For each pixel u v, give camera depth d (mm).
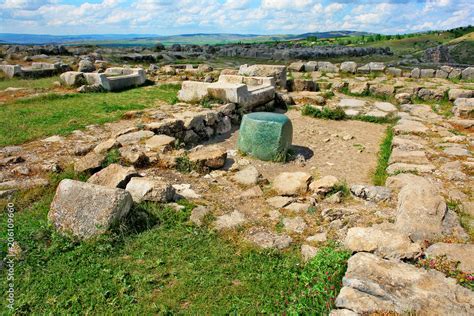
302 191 5605
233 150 7895
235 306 3338
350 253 3863
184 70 17797
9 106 10352
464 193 5422
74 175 5758
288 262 3918
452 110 10883
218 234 4418
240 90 10375
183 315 3252
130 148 6785
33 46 33031
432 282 3248
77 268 3758
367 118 10859
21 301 3326
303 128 9898
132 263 3863
